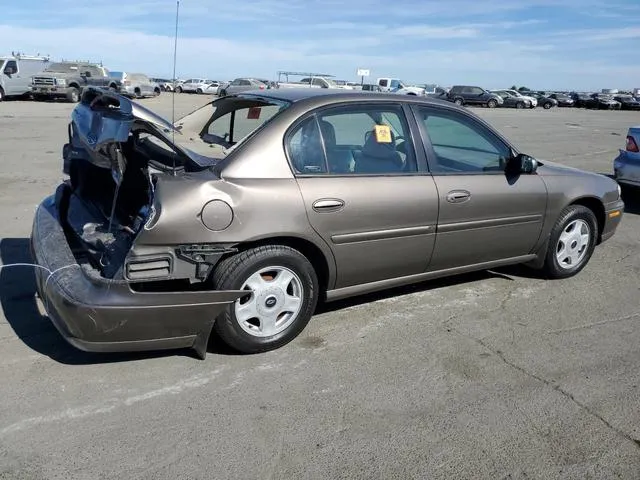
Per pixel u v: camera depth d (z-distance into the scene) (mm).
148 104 30000
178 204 3178
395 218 3910
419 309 4457
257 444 2797
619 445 2875
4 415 2941
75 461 2625
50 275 3271
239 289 3441
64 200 4398
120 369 3426
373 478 2596
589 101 56500
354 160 3867
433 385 3377
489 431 2959
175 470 2598
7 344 3666
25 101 28125
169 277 3250
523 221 4652
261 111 3906
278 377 3410
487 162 4520
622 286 5094
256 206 3381
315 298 3787
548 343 3953
